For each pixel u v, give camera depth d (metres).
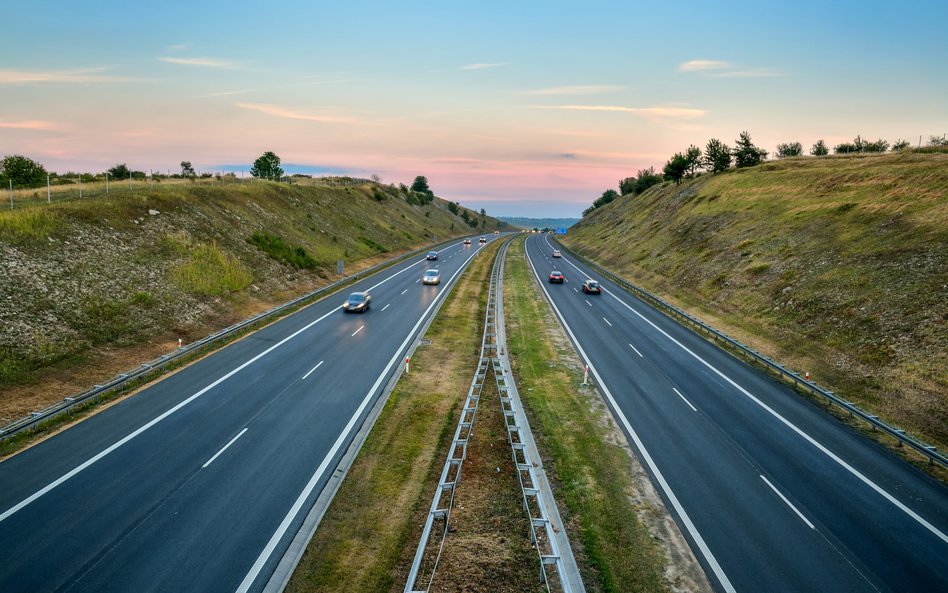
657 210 76.38
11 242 25.30
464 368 25.33
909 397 20.00
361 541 12.37
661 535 12.94
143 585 10.45
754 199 52.84
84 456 15.30
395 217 94.06
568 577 11.37
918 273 26.55
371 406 19.89
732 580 11.38
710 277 41.38
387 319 33.75
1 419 16.73
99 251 29.03
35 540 11.54
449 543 12.46
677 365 26.16
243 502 13.44
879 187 40.12
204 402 19.56
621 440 18.02
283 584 10.77
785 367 25.44
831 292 29.47
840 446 17.75
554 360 26.78
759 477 15.70
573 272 60.75
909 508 14.21
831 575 11.55
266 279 39.00
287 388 21.31
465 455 16.50
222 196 47.31
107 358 22.44
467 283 49.88
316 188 73.25
